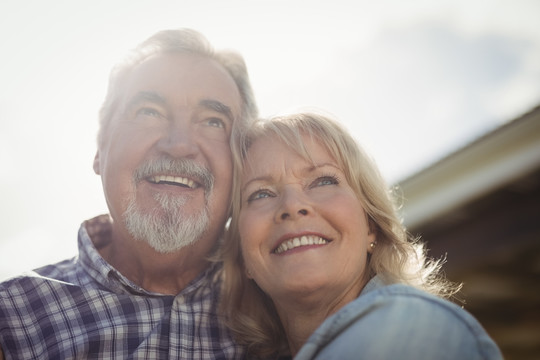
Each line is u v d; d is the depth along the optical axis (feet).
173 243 5.90
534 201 10.30
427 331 3.84
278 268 5.19
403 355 3.74
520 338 13.60
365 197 5.70
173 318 5.82
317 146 5.54
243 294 6.15
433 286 5.97
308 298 5.23
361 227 5.36
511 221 10.62
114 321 5.70
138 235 5.96
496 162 10.14
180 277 6.46
